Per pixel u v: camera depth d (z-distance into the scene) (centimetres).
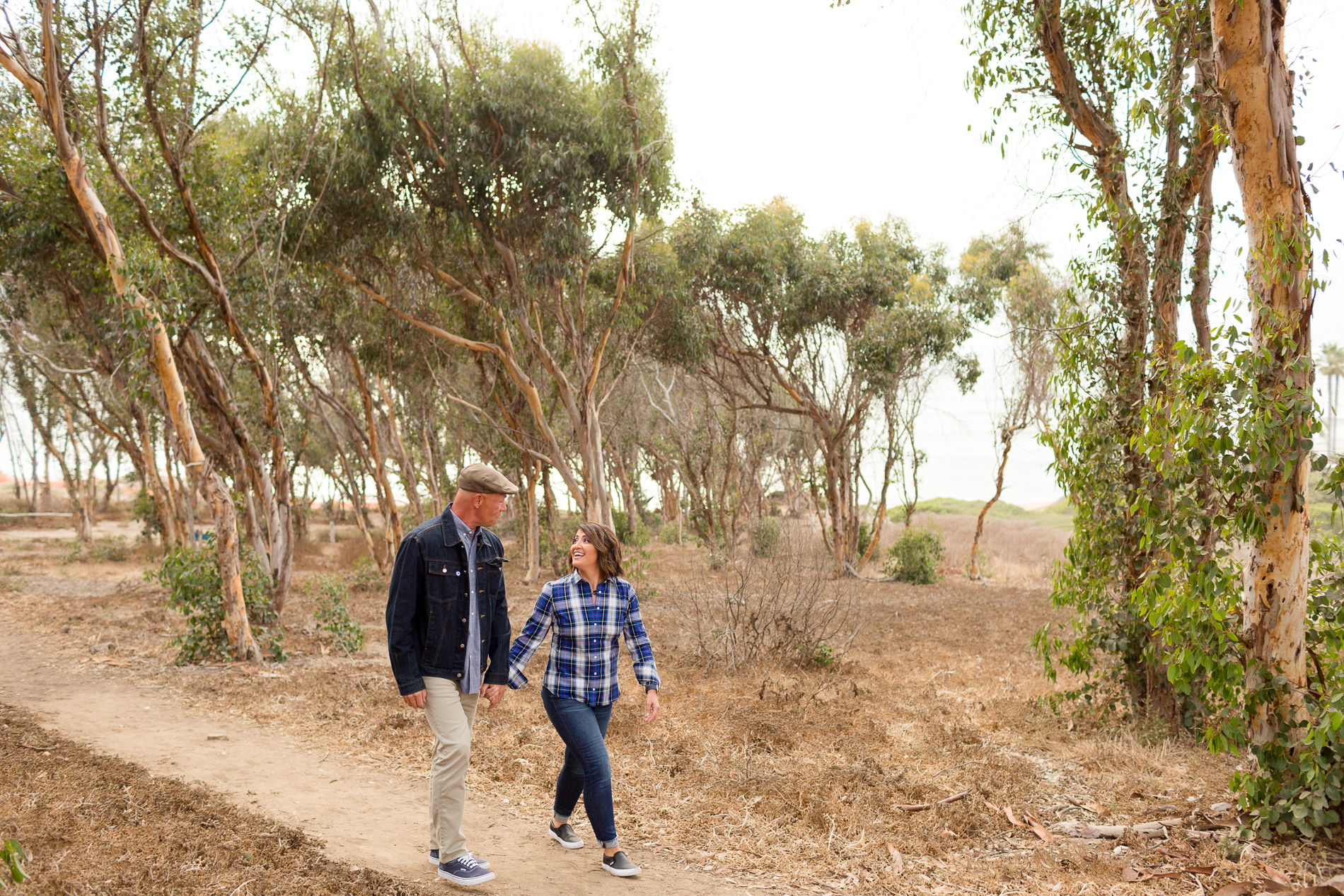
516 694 809
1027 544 2956
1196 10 567
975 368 2308
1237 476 456
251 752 608
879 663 1004
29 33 903
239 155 1252
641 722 702
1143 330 667
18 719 673
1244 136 461
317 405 2039
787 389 2178
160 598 1576
